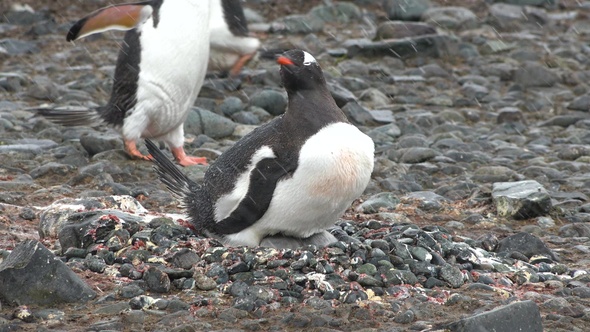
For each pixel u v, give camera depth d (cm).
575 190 1427
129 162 1475
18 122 1723
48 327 793
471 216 1239
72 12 2722
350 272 896
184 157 1488
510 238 1064
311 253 916
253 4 2847
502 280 940
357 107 1861
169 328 788
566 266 1006
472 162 1572
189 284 887
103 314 823
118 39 2491
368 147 928
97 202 1129
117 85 1430
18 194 1277
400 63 2328
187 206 1027
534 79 2194
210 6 1426
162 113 1430
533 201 1259
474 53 2416
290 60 930
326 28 2627
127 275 912
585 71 2294
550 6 2958
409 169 1517
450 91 2125
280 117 968
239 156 950
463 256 980
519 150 1656
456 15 2709
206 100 1861
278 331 789
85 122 1474
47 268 850
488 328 766
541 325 791
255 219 948
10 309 833
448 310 845
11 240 1059
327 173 901
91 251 966
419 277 920
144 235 983
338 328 798
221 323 804
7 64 2216
